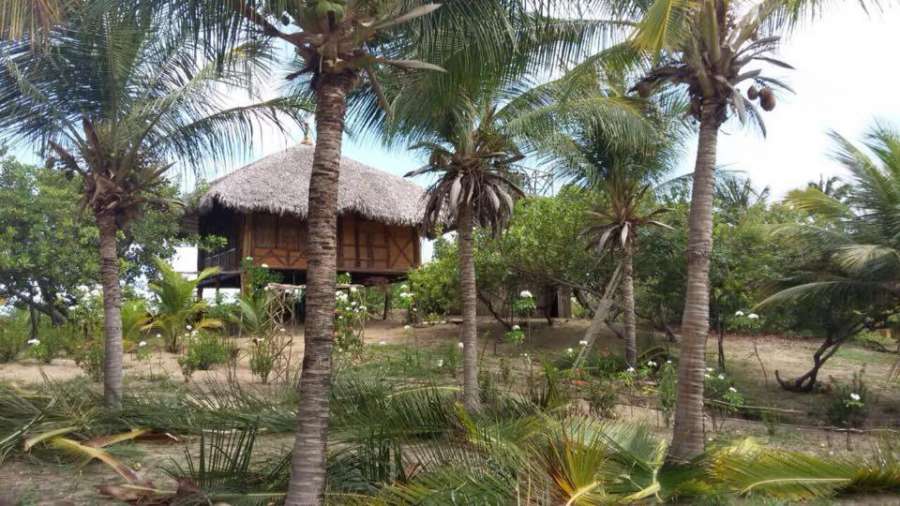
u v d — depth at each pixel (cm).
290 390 899
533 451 494
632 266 1617
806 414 1209
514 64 785
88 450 609
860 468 578
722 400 1141
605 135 1141
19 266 1741
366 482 493
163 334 1727
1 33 486
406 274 2297
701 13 680
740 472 571
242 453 558
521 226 1656
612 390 1064
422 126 901
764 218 1712
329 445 577
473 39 637
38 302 1972
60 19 576
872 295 1275
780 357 1809
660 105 1085
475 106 906
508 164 947
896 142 1258
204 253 2491
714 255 1462
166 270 1622
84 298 1553
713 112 700
